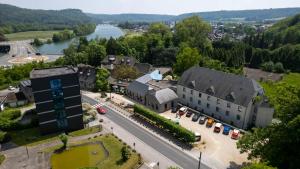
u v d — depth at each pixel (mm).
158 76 122188
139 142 70812
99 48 162875
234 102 80688
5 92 114688
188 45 167125
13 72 132875
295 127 45656
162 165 60594
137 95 102688
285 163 49531
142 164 60875
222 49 163125
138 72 128625
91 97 107812
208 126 80500
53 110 73688
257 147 55031
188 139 68062
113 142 70250
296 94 50594
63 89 73125
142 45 179625
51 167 59375
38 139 72312
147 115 82812
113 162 60906
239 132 75688
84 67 126812
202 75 94750
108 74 124375
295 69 167750
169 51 158875
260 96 81750
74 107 76188
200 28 190375
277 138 49406
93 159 62719
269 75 151875
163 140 72000
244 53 180125
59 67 79688
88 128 79188
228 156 64438
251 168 42156
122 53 171375
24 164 60750
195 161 62250
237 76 85688
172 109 92812
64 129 77000
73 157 63750
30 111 89250
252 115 82312
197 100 93750
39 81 69438
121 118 86812
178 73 135000
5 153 65375
